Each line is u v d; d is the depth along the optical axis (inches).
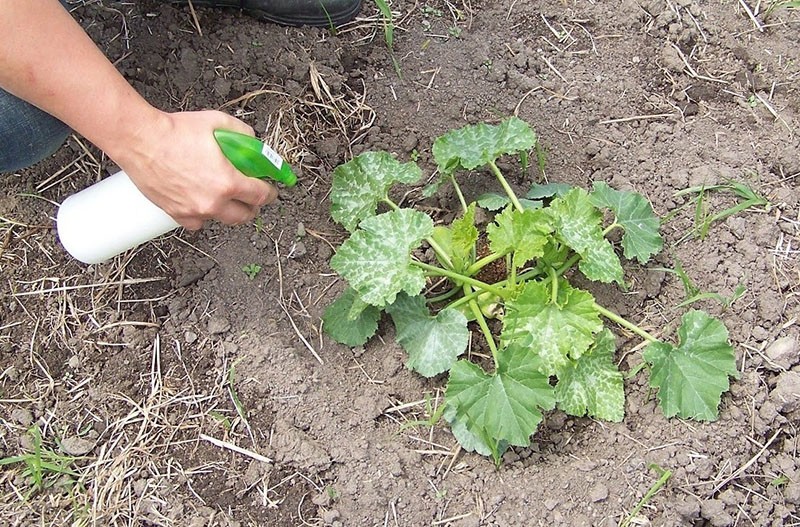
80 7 52.7
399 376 48.6
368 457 46.7
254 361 48.4
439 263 50.5
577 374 46.7
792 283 50.1
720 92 55.0
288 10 54.0
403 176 49.5
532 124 54.0
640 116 54.2
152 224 44.6
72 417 47.4
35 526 45.2
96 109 37.7
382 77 54.7
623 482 46.1
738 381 47.9
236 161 40.1
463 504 46.0
